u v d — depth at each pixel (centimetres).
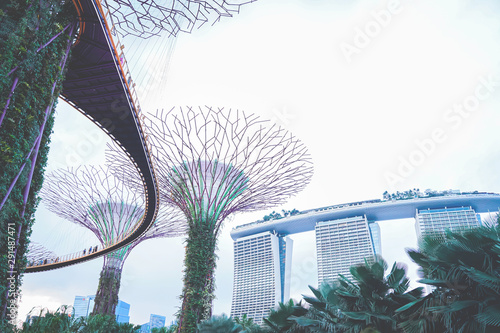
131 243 4403
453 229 1084
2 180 871
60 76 1178
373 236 15212
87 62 2205
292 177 2909
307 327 1512
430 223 13975
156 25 1520
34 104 1004
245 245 16400
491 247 962
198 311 2425
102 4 1733
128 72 2362
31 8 974
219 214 2775
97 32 1964
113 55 2092
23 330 1276
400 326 1120
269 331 1619
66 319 1562
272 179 2833
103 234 4122
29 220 1008
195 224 2709
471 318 955
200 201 2727
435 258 1083
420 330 1055
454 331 980
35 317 1402
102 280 4141
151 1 1418
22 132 943
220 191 2750
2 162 874
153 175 3134
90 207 4088
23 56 955
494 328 896
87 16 1783
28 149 958
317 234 15775
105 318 2688
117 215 4156
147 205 3641
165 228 4450
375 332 1179
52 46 1130
